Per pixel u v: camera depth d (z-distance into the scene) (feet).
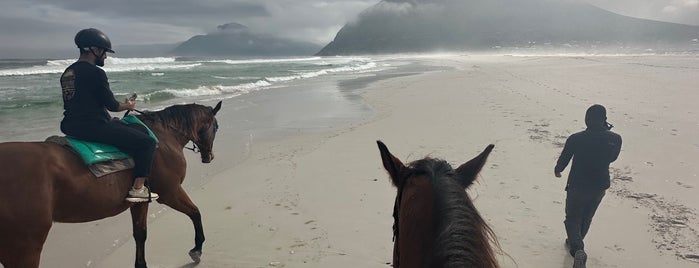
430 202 7.37
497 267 6.32
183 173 17.03
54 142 13.56
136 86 77.05
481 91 61.41
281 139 36.11
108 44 14.66
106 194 13.93
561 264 15.98
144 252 16.39
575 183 16.58
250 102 57.36
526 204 21.13
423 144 32.63
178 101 57.41
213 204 22.47
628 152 28.25
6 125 40.73
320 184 24.90
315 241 18.25
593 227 18.70
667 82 64.23
